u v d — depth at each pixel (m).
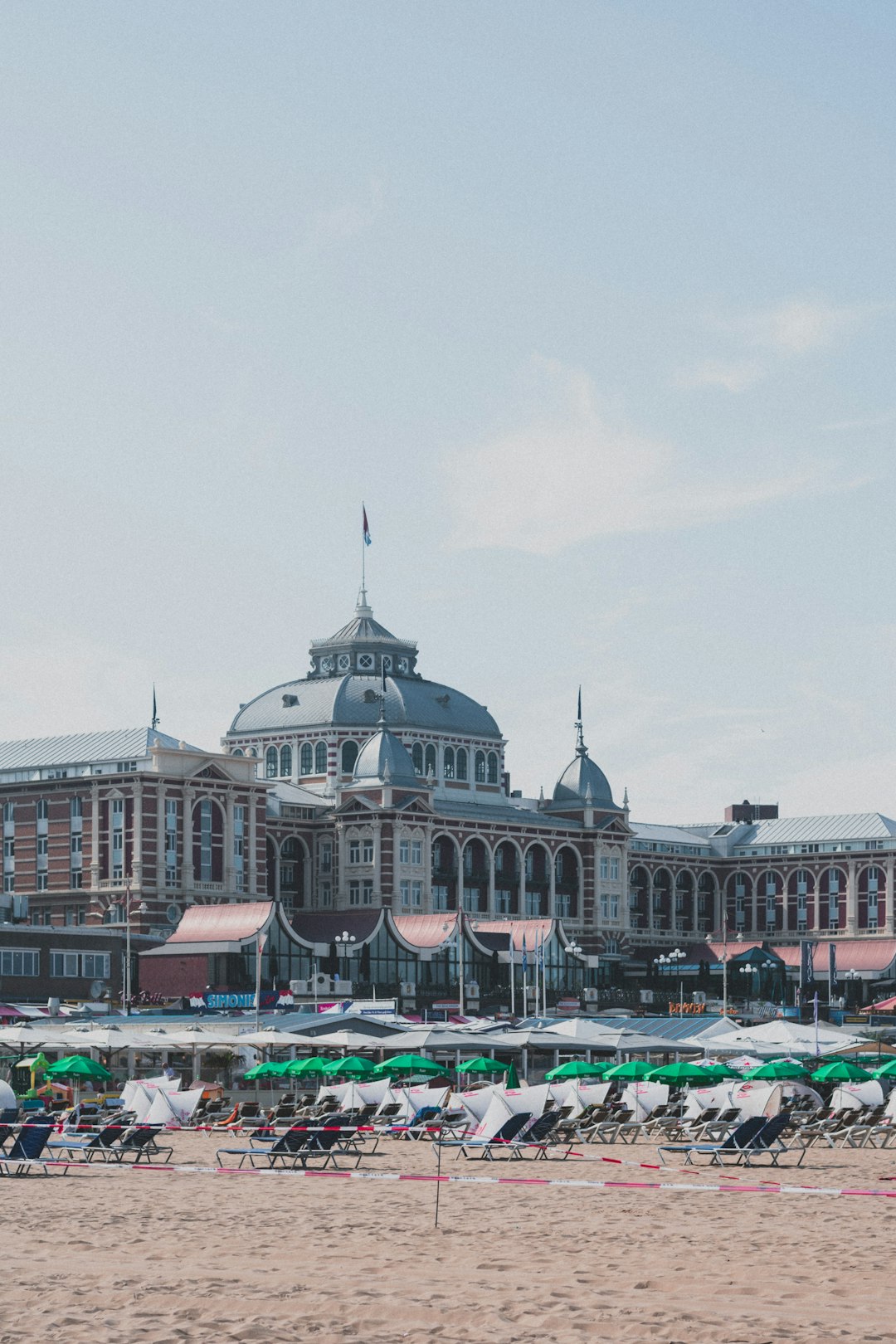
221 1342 27.41
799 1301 30.91
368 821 197.38
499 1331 28.06
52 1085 106.75
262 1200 50.91
